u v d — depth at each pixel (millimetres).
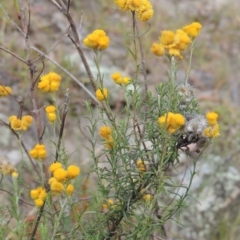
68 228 3361
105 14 9016
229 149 6738
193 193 6004
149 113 3094
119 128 3287
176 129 2797
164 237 3578
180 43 3100
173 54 3098
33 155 3143
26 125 3295
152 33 8758
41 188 3086
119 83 3166
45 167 3699
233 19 10109
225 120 7359
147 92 3256
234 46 9477
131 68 7762
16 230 3137
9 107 6516
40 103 6547
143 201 3098
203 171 6230
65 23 8234
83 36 8273
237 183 6180
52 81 3197
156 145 2939
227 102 7836
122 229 3117
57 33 7992
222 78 8422
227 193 6074
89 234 3104
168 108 2951
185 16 9914
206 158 6363
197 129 2867
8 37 7418
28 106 6547
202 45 9133
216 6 10352
